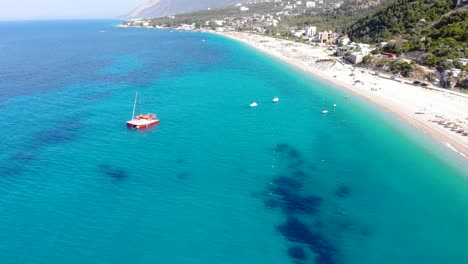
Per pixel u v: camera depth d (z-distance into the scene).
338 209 53.84
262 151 73.38
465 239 47.75
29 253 43.34
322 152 73.56
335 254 44.72
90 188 57.59
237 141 78.25
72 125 86.12
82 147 73.50
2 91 115.81
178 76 146.25
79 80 134.88
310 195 57.41
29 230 47.19
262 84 133.62
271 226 49.53
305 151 73.88
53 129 83.12
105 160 67.75
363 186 60.41
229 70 161.75
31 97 109.56
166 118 92.69
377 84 128.25
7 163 65.25
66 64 172.62
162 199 55.12
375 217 52.03
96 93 116.12
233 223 49.94
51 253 43.44
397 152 73.88
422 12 196.50
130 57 199.50
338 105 107.06
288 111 100.56
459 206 54.91
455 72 118.12
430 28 172.25
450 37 146.25
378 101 109.56
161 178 61.34
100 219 49.88
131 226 48.69
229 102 108.38
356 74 146.62
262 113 98.38
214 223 49.81
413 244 46.66
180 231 48.00
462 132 81.50
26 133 80.19
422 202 55.88
